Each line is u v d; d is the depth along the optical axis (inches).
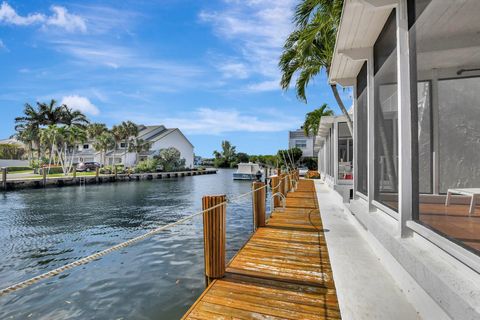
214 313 86.0
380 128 126.2
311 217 223.5
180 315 136.5
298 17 254.5
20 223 383.2
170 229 315.9
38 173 1176.8
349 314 81.7
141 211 473.7
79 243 284.8
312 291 99.9
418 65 93.5
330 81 185.3
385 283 100.6
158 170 1449.3
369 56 136.0
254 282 107.3
